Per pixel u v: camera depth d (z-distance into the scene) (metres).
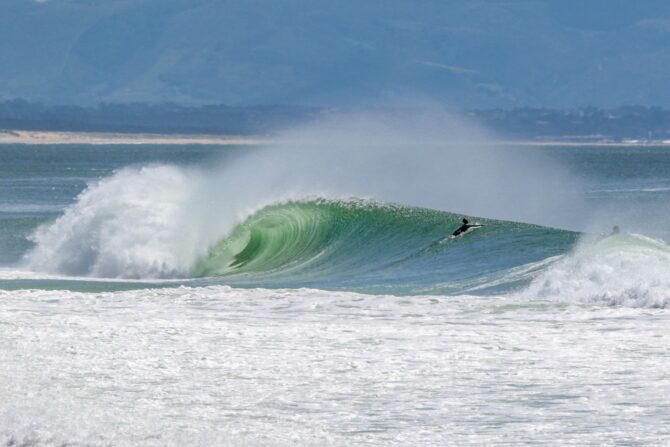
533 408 47.75
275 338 64.94
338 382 52.84
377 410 47.47
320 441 42.56
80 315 74.62
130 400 48.78
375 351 60.81
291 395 50.09
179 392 50.47
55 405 47.53
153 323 70.81
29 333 65.94
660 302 77.50
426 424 45.19
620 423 45.03
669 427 44.25
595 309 76.62
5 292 86.38
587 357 58.94
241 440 42.38
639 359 58.25
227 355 59.28
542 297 82.69
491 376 54.22
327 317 74.12
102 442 41.78
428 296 85.38
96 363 56.75
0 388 50.72
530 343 63.38
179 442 41.91
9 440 41.94
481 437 43.22
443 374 54.69
